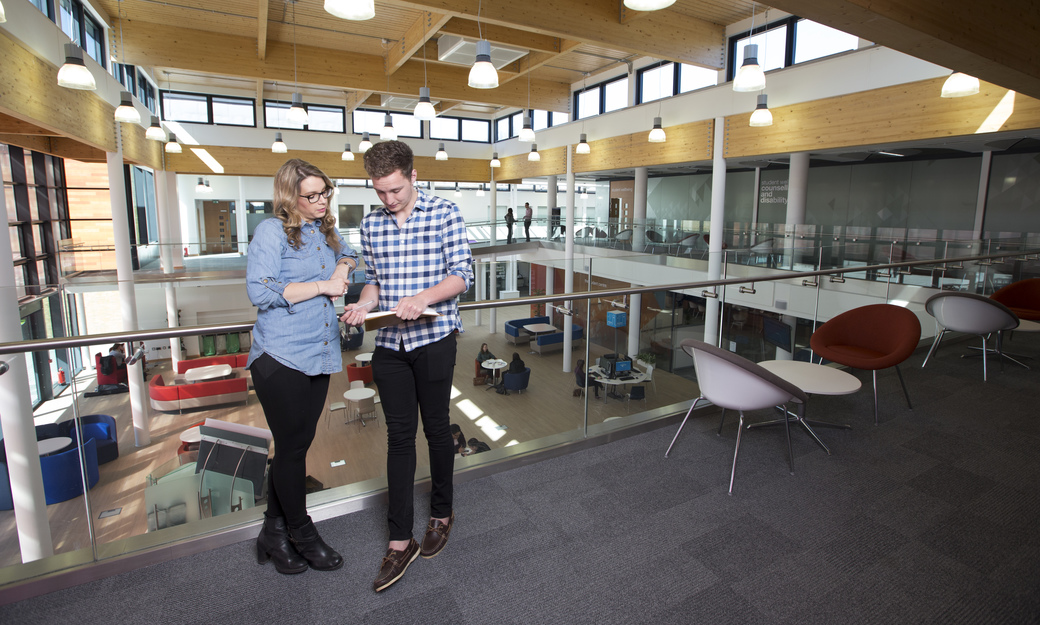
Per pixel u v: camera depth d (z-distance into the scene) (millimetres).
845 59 7449
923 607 1664
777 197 13961
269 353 1580
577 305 2762
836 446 2787
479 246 15328
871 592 1728
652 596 1699
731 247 10539
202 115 14789
